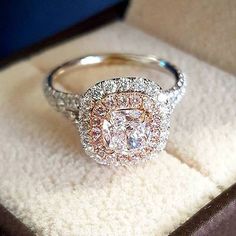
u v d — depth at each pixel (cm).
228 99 10
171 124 9
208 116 9
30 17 12
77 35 12
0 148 9
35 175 9
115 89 8
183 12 11
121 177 8
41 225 8
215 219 8
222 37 11
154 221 8
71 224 8
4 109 10
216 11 11
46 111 10
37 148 9
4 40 12
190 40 11
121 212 8
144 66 11
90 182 8
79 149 9
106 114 8
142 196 8
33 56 11
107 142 8
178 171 8
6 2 12
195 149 9
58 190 8
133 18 12
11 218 8
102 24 12
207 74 10
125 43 11
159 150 9
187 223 7
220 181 8
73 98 9
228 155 9
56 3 12
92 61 11
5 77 11
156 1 12
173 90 9
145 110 8
